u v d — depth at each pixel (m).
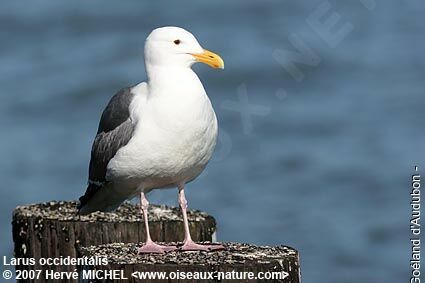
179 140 7.87
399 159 19.42
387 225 16.28
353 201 17.56
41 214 8.82
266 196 17.81
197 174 8.29
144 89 8.16
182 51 7.98
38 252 8.51
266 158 19.84
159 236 8.52
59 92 24.98
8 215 17.00
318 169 19.11
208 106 7.98
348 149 20.30
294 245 15.69
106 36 30.78
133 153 7.98
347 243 15.75
